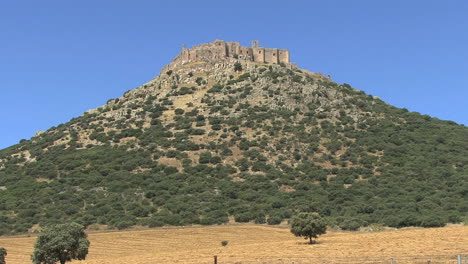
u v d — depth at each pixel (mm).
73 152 160875
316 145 156125
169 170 144250
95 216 119062
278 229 107625
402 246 68188
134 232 107688
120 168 146875
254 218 116312
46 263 67625
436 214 108688
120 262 71250
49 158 157875
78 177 141375
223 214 119062
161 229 110438
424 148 155500
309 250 70688
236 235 103438
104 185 136750
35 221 116125
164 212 120188
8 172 151750
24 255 89062
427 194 125250
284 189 134000
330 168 145000
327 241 83000
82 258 69625
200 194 130250
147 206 124875
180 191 133375
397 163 145625
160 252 87562
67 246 67500
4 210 124062
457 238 73500
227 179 139625
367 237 84688
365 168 143625
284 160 149125
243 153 152250
